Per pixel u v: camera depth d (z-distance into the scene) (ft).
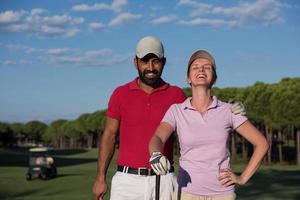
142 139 16.10
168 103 16.26
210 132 12.50
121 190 16.20
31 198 74.84
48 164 116.88
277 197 68.39
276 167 164.45
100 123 362.94
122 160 16.33
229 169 12.25
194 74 12.83
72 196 76.54
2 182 106.11
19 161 220.02
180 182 12.73
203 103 12.86
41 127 567.18
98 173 17.10
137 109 16.17
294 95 189.78
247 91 200.85
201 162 12.49
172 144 15.94
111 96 16.76
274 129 195.21
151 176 16.02
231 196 12.42
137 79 16.53
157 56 15.76
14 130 555.69
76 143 480.23
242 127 12.51
